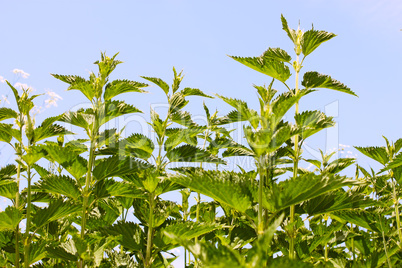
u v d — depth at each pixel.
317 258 3.26
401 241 2.89
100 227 3.00
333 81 2.92
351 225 3.71
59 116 3.06
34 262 3.08
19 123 3.13
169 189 3.11
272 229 1.30
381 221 3.08
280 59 3.11
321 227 3.19
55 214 2.96
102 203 3.76
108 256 3.27
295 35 3.15
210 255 1.33
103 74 3.15
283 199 1.99
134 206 3.27
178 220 3.20
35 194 3.46
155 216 3.02
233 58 2.92
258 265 1.22
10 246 3.11
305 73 3.01
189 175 2.06
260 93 2.36
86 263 2.94
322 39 2.98
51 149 2.92
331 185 1.93
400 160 3.00
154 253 2.91
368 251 3.43
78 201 3.14
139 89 3.38
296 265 1.26
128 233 3.00
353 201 2.41
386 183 3.38
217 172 2.28
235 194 1.96
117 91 3.35
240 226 3.06
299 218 2.93
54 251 2.81
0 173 3.24
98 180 3.02
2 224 2.82
